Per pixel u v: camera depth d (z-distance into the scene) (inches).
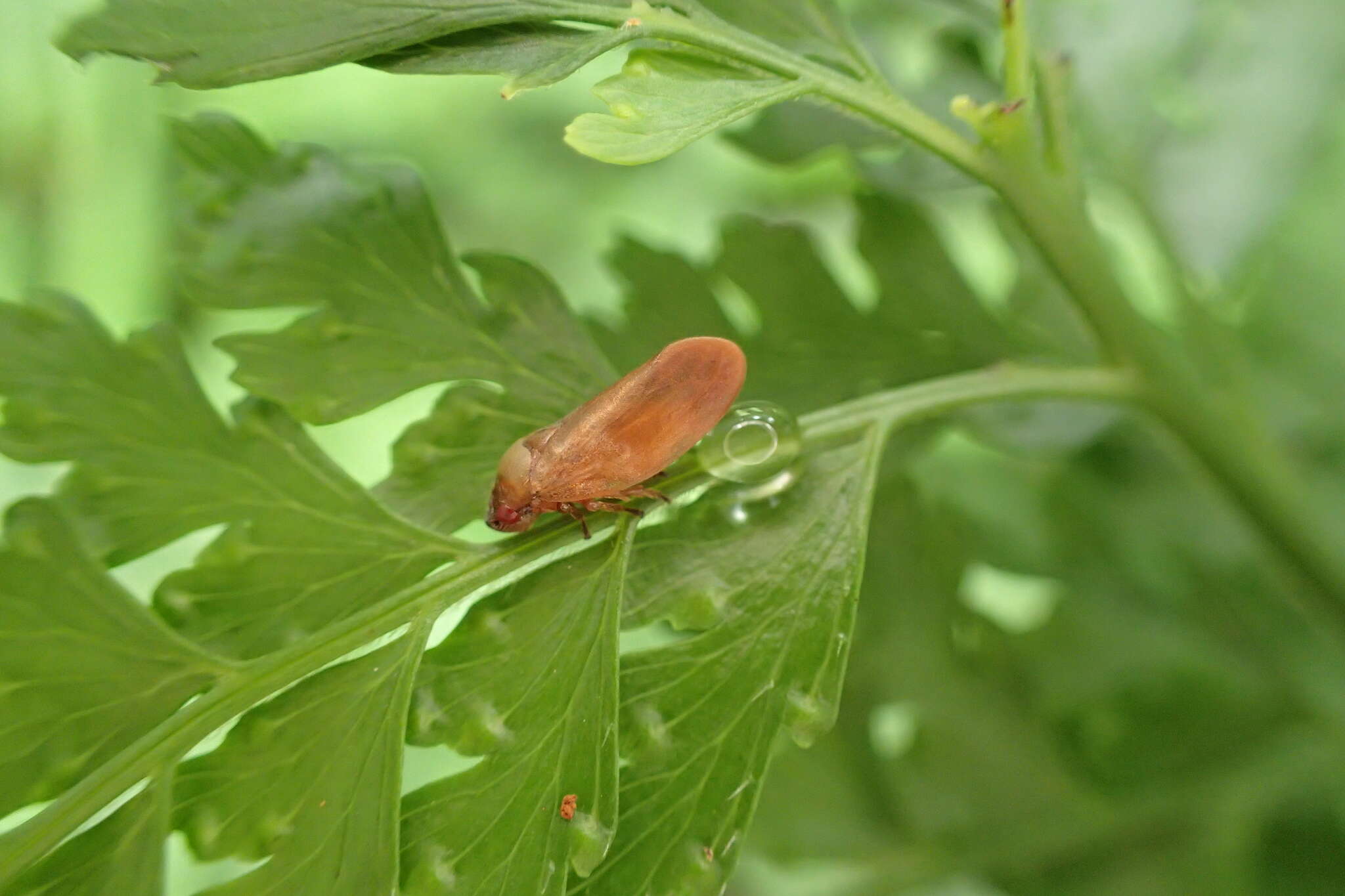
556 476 5.1
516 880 4.9
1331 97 6.1
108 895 4.9
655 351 5.7
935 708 6.0
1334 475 6.1
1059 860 5.9
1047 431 5.9
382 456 8.4
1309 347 6.3
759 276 5.7
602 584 5.1
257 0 4.9
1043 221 5.3
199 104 9.0
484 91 9.9
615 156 4.8
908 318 5.8
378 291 5.2
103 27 4.9
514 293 5.3
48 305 5.1
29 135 8.4
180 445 5.1
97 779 4.9
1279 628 6.1
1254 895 5.9
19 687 5.0
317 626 5.1
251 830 4.9
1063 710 6.0
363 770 5.0
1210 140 6.1
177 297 8.2
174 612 5.1
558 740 5.0
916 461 6.3
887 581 6.0
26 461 5.1
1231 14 6.2
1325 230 6.5
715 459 5.1
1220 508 6.2
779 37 5.2
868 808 5.9
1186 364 5.7
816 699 5.0
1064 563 6.1
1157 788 6.0
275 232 5.2
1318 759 6.0
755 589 5.1
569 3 5.0
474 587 5.1
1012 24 5.2
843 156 5.8
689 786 5.0
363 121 9.6
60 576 5.0
